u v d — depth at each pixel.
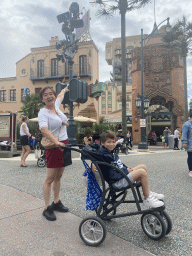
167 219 2.20
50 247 2.07
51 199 3.54
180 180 4.97
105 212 2.26
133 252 1.99
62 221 2.67
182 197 3.66
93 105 25.73
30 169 6.34
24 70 29.02
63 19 11.05
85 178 2.44
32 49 28.33
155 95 23.69
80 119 17.45
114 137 2.40
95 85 11.86
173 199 3.55
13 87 29.22
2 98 29.73
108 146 2.39
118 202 2.32
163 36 20.14
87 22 16.86
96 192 2.33
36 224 2.58
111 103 63.53
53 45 27.66
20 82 28.97
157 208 2.12
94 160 2.23
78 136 15.32
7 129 10.05
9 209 3.06
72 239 2.23
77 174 5.59
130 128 36.34
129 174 2.27
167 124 26.78
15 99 29.28
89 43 26.52
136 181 2.38
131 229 2.46
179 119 23.31
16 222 2.63
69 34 10.72
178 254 1.95
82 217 2.80
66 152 2.74
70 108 10.18
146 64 23.88
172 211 3.02
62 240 2.21
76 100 9.70
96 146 2.54
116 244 2.13
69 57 10.50
